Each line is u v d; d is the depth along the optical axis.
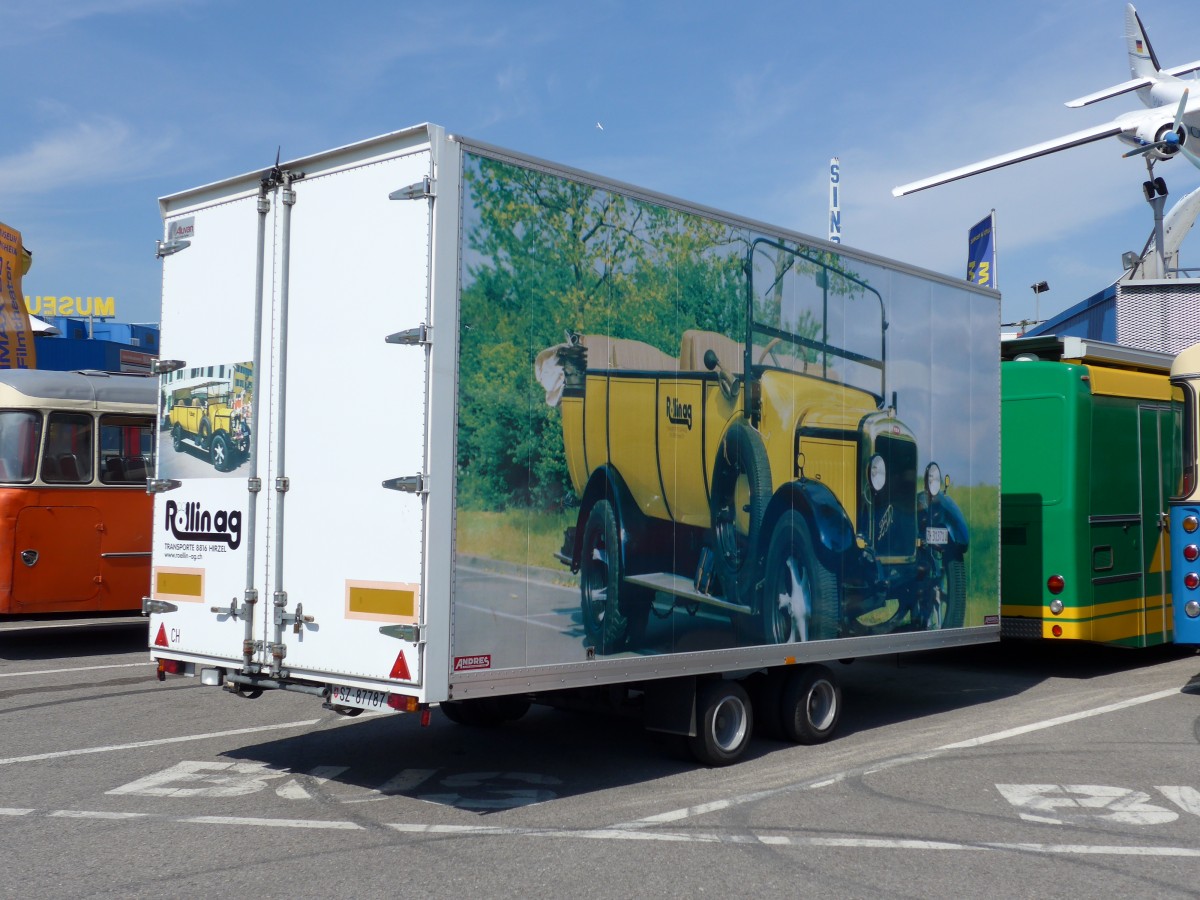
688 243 7.15
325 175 6.30
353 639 6.00
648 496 6.82
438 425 5.76
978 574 9.69
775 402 7.73
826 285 8.20
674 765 7.50
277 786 6.80
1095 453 11.16
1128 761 7.68
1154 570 11.98
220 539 6.74
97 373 13.04
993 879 5.22
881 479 8.64
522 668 6.09
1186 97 28.66
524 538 6.12
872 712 9.65
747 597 7.45
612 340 6.65
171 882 5.04
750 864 5.38
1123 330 23.56
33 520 11.90
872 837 5.84
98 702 9.62
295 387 6.39
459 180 5.91
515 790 6.76
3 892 4.89
